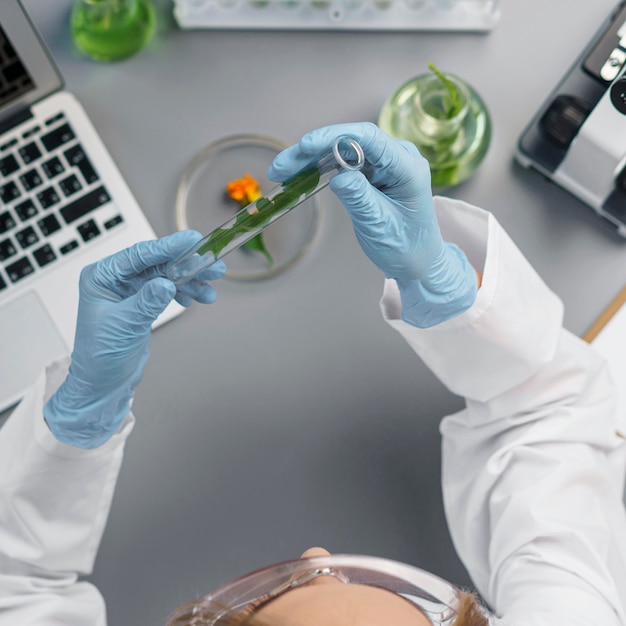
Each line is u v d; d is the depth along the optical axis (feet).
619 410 3.07
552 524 2.51
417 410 3.18
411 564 3.09
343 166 2.03
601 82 2.94
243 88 3.33
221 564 3.11
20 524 2.57
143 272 2.51
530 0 3.33
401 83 3.32
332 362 3.21
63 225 3.11
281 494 3.15
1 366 3.09
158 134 3.31
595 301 3.20
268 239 3.22
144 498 3.15
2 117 3.15
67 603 2.62
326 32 3.33
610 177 2.99
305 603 1.58
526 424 2.72
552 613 2.32
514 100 3.30
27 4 3.34
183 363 3.20
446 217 2.68
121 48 3.30
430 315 2.52
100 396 2.52
